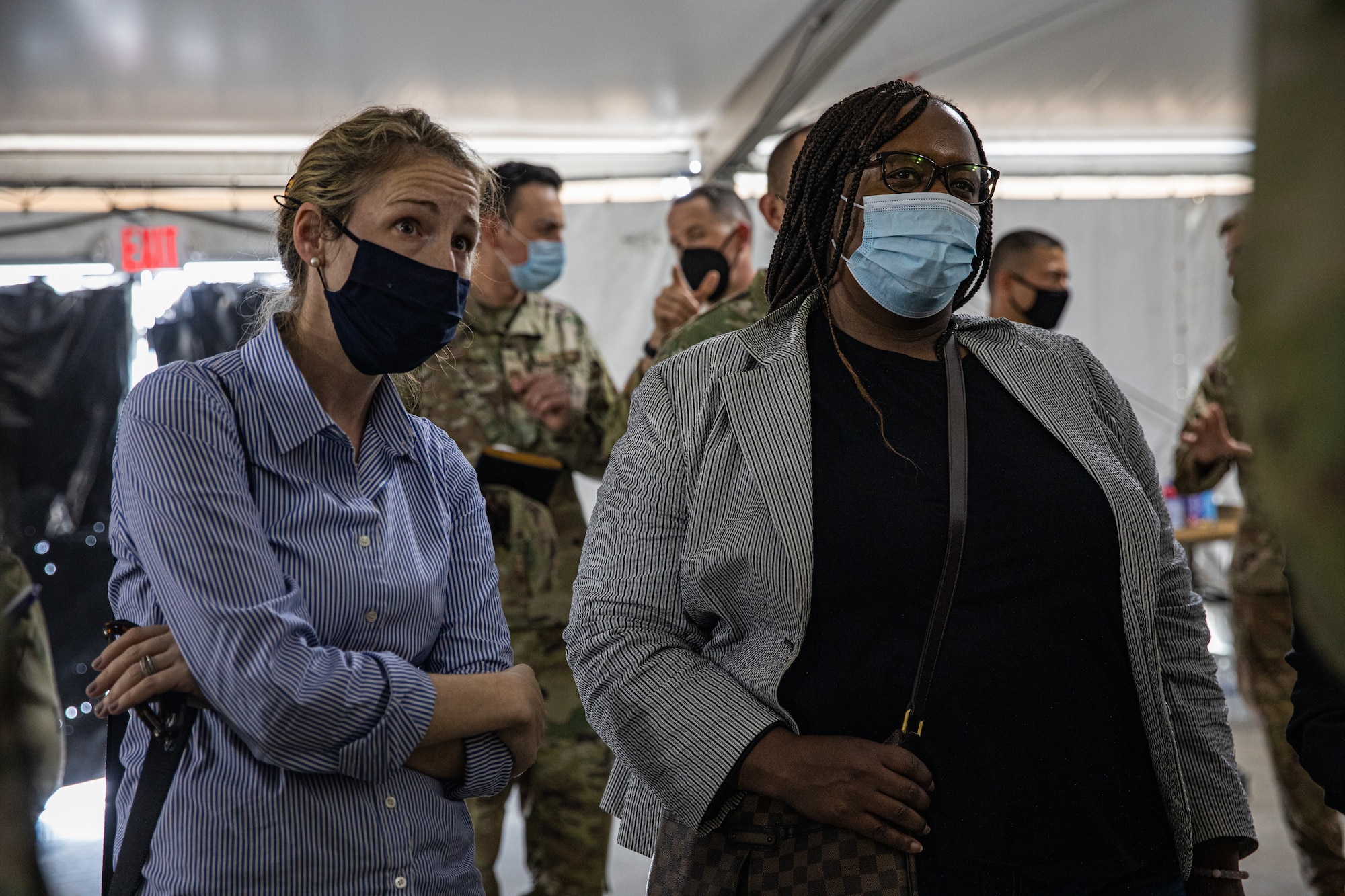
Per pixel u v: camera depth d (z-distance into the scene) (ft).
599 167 20.99
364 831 3.89
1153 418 22.40
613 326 20.88
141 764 3.92
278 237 4.57
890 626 4.09
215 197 19.62
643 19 15.93
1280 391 0.79
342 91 17.81
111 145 19.40
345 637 4.07
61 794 15.65
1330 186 0.77
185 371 4.09
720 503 4.40
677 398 4.66
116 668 3.81
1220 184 22.50
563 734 9.16
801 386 4.44
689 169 21.24
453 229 4.35
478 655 4.50
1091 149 22.38
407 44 16.20
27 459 18.38
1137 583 4.25
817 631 4.15
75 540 18.38
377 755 3.84
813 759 3.92
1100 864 4.00
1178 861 4.23
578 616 4.56
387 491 4.33
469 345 9.70
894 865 3.83
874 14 14.88
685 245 11.15
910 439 4.33
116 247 19.29
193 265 19.45
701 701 4.17
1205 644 4.71
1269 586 10.32
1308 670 3.72
